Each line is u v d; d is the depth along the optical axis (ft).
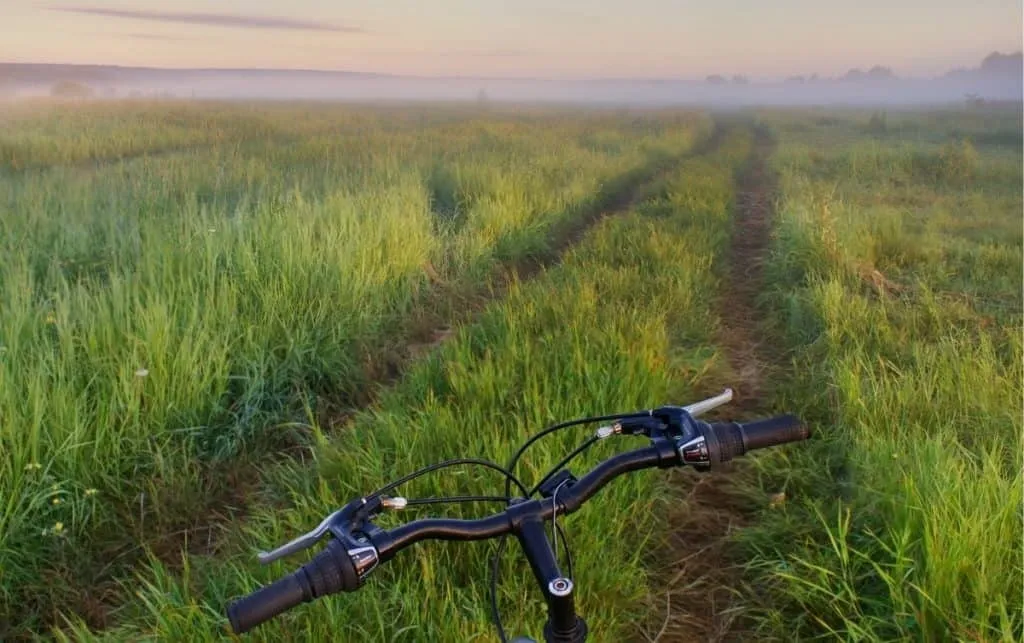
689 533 14.78
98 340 17.90
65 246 25.40
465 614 11.29
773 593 12.61
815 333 24.73
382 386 20.66
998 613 10.53
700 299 27.89
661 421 5.90
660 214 44.47
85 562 13.47
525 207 41.50
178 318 20.12
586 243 35.65
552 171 55.72
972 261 36.42
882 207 50.65
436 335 26.14
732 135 117.39
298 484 15.31
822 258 31.86
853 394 18.08
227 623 11.07
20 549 13.08
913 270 33.99
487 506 13.42
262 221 27.40
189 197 35.88
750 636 12.03
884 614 11.37
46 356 16.53
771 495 15.33
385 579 11.93
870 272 31.60
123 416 16.25
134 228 26.13
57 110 127.65
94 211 30.83
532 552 4.95
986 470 13.20
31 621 12.42
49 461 14.55
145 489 15.44
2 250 23.00
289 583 4.65
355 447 15.84
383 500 5.29
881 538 12.72
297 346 20.54
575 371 18.31
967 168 72.79
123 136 77.10
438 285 30.73
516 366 19.34
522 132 100.12
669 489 15.65
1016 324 25.52
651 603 12.63
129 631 11.77
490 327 23.31
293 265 24.35
